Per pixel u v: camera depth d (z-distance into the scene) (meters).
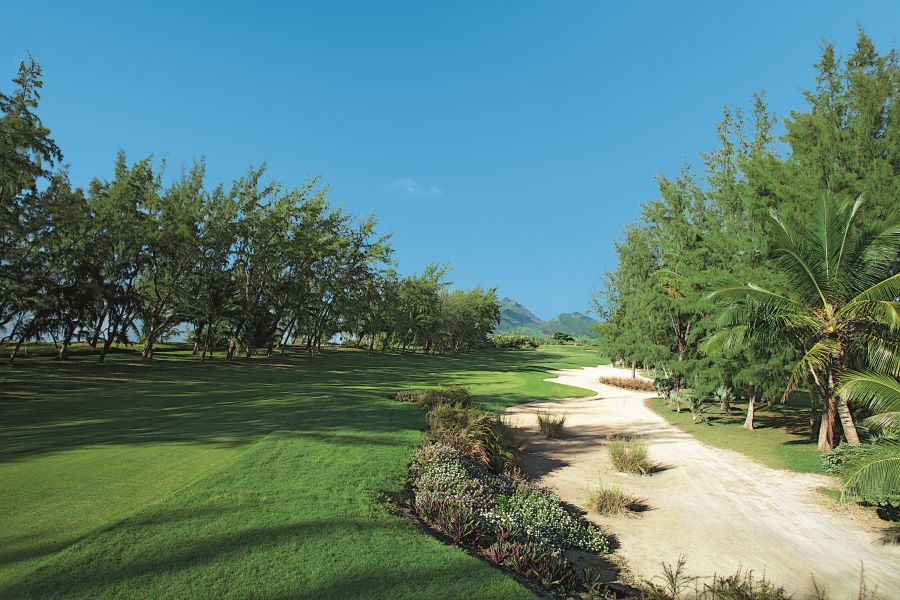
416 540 6.82
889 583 7.46
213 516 6.66
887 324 12.95
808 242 14.48
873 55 17.22
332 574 5.54
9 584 4.67
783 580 7.55
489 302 107.06
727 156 23.97
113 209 35.91
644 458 14.21
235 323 45.41
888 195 15.09
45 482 8.00
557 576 6.84
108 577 4.95
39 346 42.56
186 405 18.09
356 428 13.84
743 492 12.18
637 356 30.06
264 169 44.88
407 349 96.50
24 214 27.81
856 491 9.02
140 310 38.97
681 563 7.23
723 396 25.61
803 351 16.70
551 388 34.97
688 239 26.05
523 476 12.50
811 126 17.25
